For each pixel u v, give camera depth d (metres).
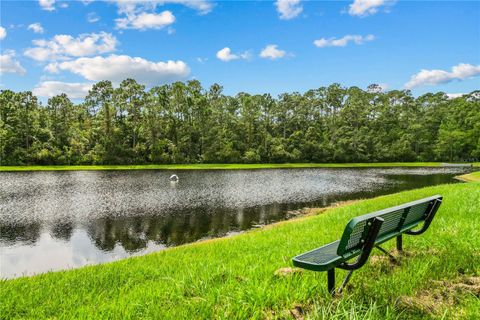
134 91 89.00
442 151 101.69
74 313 4.47
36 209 26.05
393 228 5.01
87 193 34.03
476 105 106.56
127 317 3.97
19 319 4.77
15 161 72.62
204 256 8.95
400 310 3.48
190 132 90.00
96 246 17.30
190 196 32.88
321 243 8.16
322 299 3.69
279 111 108.00
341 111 110.62
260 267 5.68
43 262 14.85
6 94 84.19
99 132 82.00
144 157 81.06
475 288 3.92
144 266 8.17
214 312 3.81
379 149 101.06
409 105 118.75
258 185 42.59
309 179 51.31
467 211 10.04
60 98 95.12
